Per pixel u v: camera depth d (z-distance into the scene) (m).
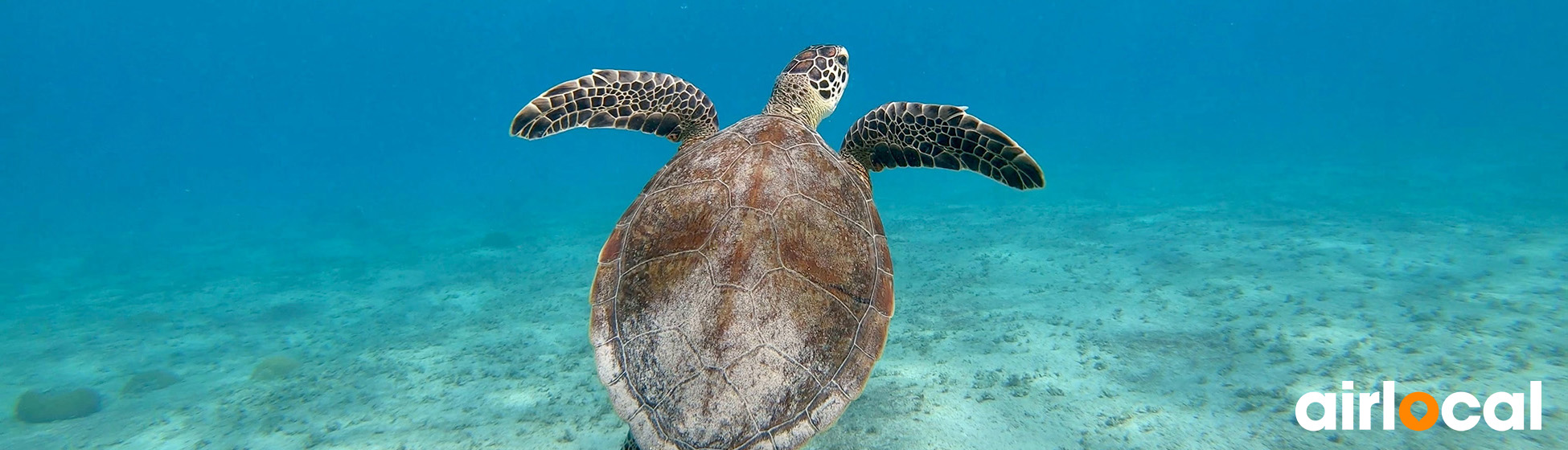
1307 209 17.94
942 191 28.12
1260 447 6.14
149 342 12.09
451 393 8.57
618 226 3.09
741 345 2.56
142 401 9.09
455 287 14.70
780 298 2.64
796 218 2.85
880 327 2.87
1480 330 8.20
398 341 11.02
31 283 19.50
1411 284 10.23
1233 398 7.05
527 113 3.94
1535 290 9.56
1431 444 5.92
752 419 2.50
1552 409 6.23
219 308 14.43
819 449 6.63
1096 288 11.21
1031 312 10.13
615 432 7.15
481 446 7.10
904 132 3.74
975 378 7.89
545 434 7.23
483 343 10.45
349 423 7.94
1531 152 28.56
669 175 3.17
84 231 34.06
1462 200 17.77
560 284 14.05
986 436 6.64
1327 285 10.47
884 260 3.07
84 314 14.66
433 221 28.67
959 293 11.34
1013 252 14.35
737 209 2.81
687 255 2.74
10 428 8.56
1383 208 17.30
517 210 31.02
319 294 15.12
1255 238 14.34
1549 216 14.70
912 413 7.14
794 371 2.59
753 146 3.13
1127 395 7.30
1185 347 8.43
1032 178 3.57
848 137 3.97
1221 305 9.89
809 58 4.38
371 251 21.16
